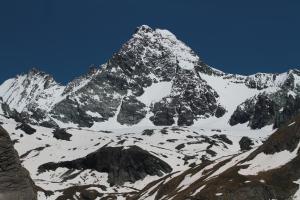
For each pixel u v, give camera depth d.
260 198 100.38
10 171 37.66
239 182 105.69
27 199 37.66
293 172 105.56
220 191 103.81
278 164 109.88
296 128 116.25
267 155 115.88
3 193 36.66
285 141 115.62
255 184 102.81
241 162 119.56
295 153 111.00
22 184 37.81
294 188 101.56
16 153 39.12
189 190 116.62
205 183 113.94
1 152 37.53
